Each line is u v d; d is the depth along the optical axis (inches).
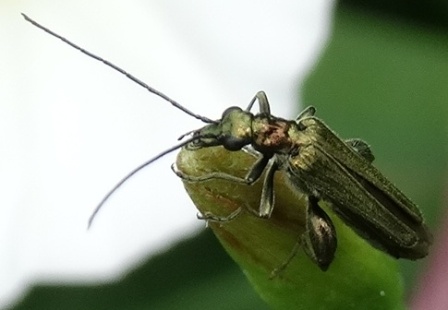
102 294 3.1
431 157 3.1
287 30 3.0
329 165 2.8
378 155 3.1
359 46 3.1
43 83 2.9
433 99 3.2
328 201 2.8
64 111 2.9
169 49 3.0
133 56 3.0
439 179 3.1
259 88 3.0
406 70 3.2
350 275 2.7
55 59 3.0
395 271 2.8
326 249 2.7
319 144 2.8
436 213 3.1
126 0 3.0
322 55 3.1
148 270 3.1
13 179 2.9
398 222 2.8
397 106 3.1
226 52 3.0
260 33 3.0
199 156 2.7
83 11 3.0
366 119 3.1
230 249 2.7
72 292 3.1
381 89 3.1
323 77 3.1
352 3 3.2
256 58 3.0
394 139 3.1
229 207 2.7
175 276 3.2
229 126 2.8
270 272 2.7
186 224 2.9
